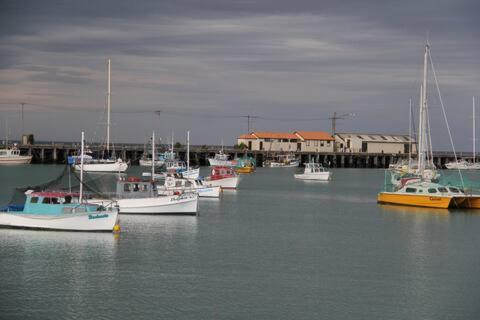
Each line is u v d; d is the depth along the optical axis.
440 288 35.69
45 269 37.72
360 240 49.50
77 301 32.22
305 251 44.66
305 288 35.16
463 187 72.50
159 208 59.38
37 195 48.25
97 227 48.06
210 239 48.22
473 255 44.19
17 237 45.84
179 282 35.72
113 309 31.17
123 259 40.53
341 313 31.38
